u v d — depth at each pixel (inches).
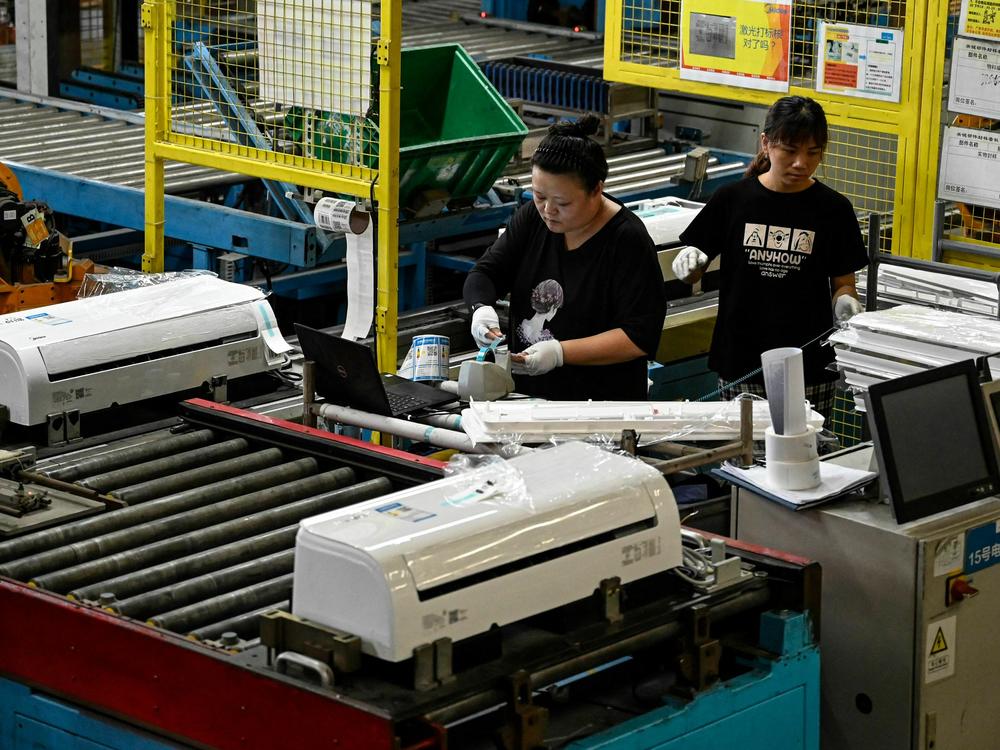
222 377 160.2
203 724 95.6
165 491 125.5
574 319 156.1
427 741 87.3
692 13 224.2
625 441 126.7
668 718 100.5
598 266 154.0
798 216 174.9
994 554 121.0
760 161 182.1
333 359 142.3
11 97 309.9
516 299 161.8
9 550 112.8
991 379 139.7
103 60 344.2
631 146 285.0
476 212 226.8
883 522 118.6
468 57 226.7
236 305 162.6
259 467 131.1
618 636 98.7
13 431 147.6
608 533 100.6
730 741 105.4
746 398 128.0
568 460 106.0
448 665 90.6
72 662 101.9
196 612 102.9
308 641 91.7
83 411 147.7
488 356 148.6
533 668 93.6
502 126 220.4
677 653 103.3
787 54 214.4
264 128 216.1
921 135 202.8
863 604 120.0
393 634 88.2
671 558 103.7
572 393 155.8
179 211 220.1
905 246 209.2
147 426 152.2
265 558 111.3
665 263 209.9
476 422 134.0
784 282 176.9
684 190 262.2
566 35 364.8
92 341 148.6
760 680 106.0
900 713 119.7
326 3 179.0
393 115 175.3
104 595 103.1
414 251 249.8
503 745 92.6
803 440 122.3
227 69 220.4
